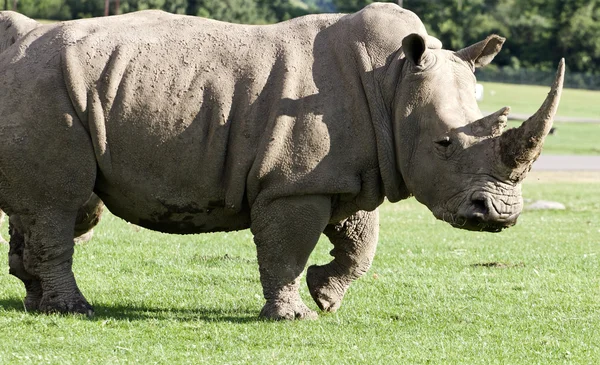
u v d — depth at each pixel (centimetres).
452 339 2347
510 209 2216
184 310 2628
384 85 2355
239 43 2405
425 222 4788
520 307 2781
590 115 16675
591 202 5919
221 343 2212
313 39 2411
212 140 2353
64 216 2423
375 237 2609
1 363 1995
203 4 17050
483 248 3931
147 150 2366
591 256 3772
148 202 2422
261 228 2381
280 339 2259
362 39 2386
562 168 8375
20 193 2400
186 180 2383
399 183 2402
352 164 2352
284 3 19675
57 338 2205
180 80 2366
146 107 2353
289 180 2328
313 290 2616
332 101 2348
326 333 2336
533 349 2277
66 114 2348
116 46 2394
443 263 3538
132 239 3778
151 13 2519
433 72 2316
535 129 2147
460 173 2242
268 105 2347
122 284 2952
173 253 3516
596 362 2175
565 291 3042
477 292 2994
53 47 2398
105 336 2245
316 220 2362
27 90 2359
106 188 2434
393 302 2812
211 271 3216
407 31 2406
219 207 2428
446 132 2258
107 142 2370
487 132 2241
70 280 2472
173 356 2089
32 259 2448
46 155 2362
